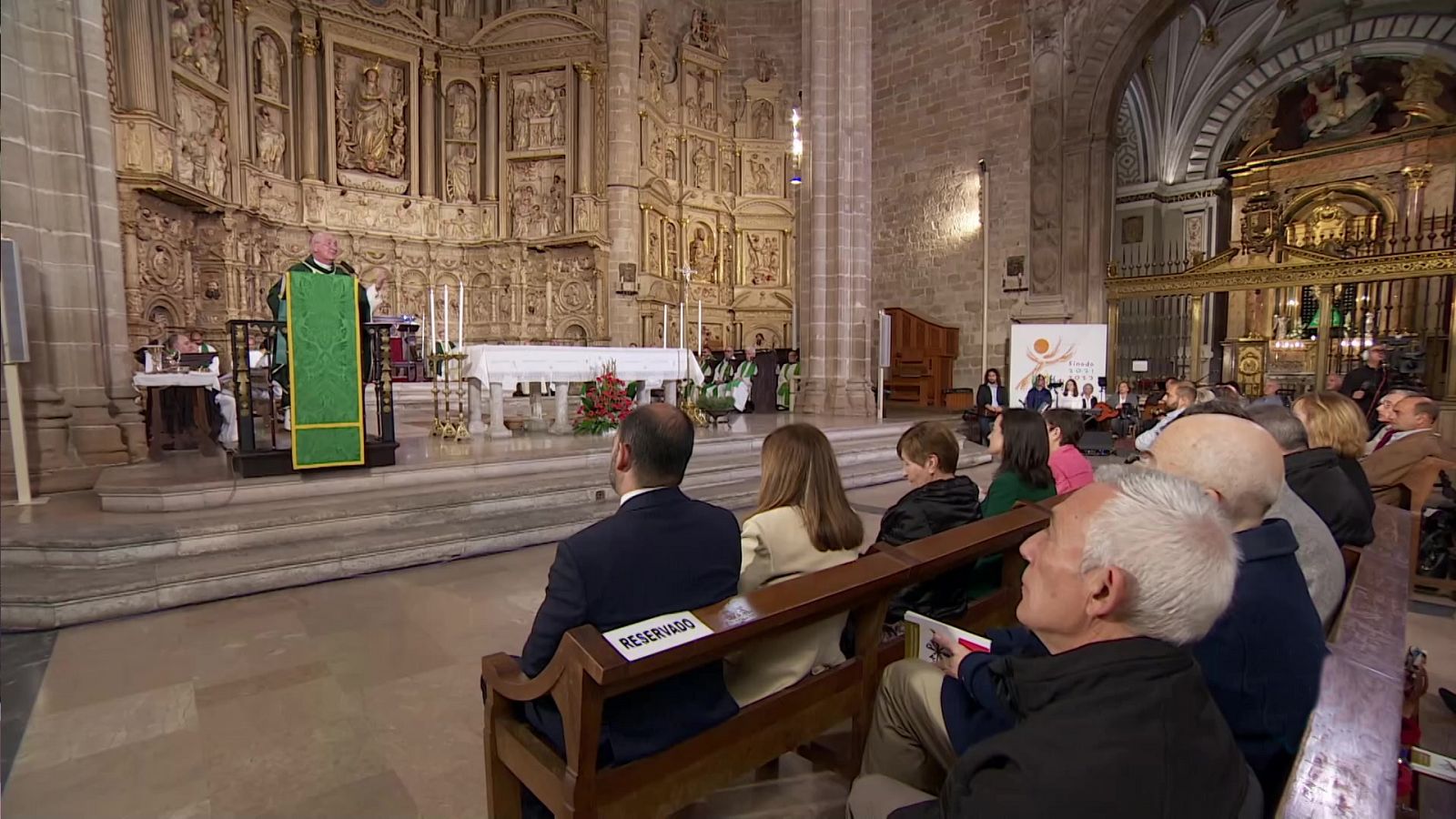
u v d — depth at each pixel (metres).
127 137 10.62
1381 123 19.64
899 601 2.79
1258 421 3.47
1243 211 21.34
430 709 2.97
